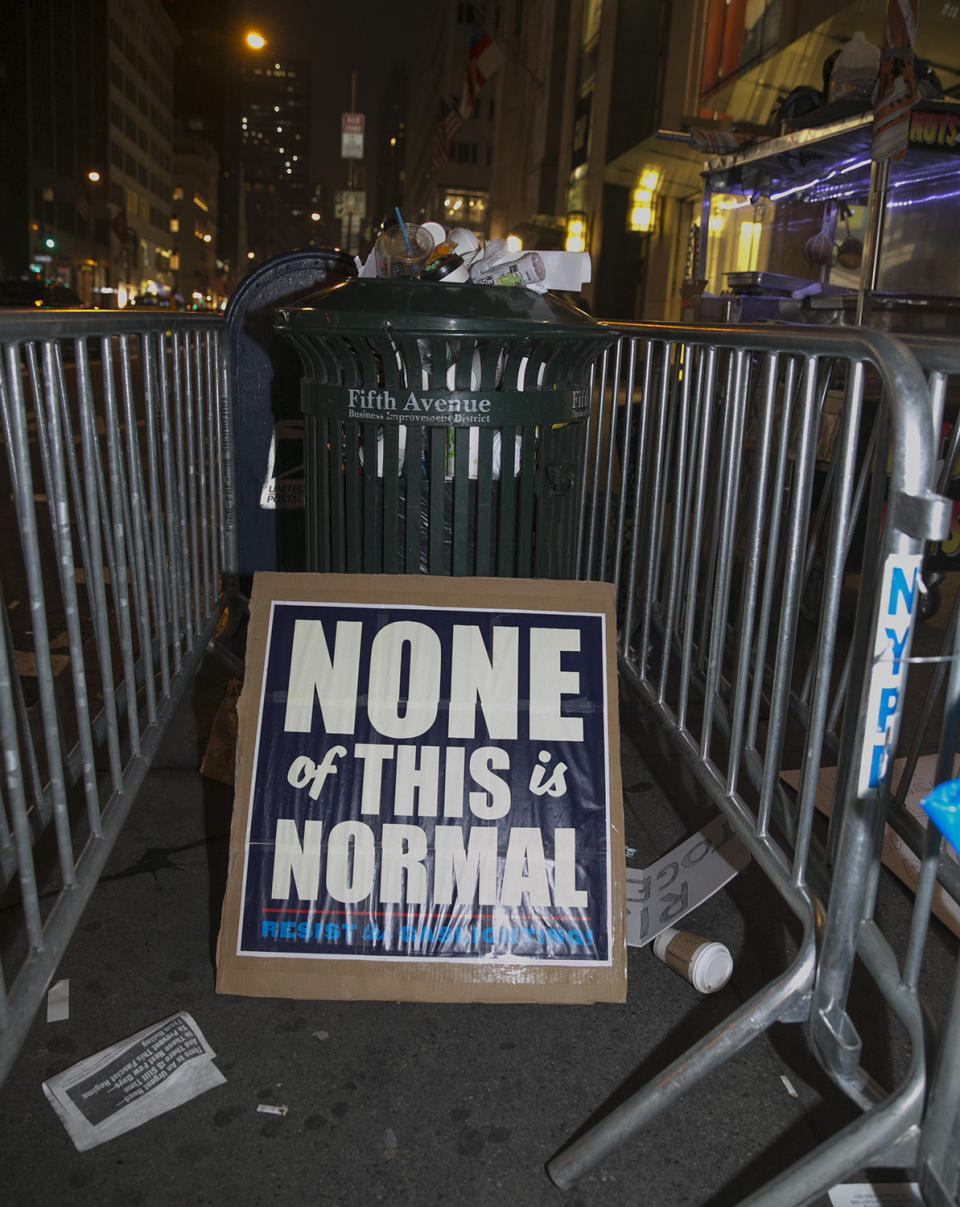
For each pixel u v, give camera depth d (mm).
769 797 2295
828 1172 1671
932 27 13414
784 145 8273
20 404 1925
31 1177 1921
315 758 2428
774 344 2229
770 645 4898
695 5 24547
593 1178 1950
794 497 2182
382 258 2979
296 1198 1890
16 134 67812
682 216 28609
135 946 2633
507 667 2498
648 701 3135
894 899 2922
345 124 149500
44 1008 2389
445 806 2406
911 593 1653
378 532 2805
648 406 3281
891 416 1660
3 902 2764
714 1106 2139
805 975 1932
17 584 5883
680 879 2740
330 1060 2250
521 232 43062
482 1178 1948
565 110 39562
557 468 2783
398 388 2641
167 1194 1891
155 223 109750
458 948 2330
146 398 2871
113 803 2457
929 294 6621
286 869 2363
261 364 4059
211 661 4723
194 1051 2240
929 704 2693
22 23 66750
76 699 2229
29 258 69812
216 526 3939
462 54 75438
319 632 2506
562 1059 2277
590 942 2348
